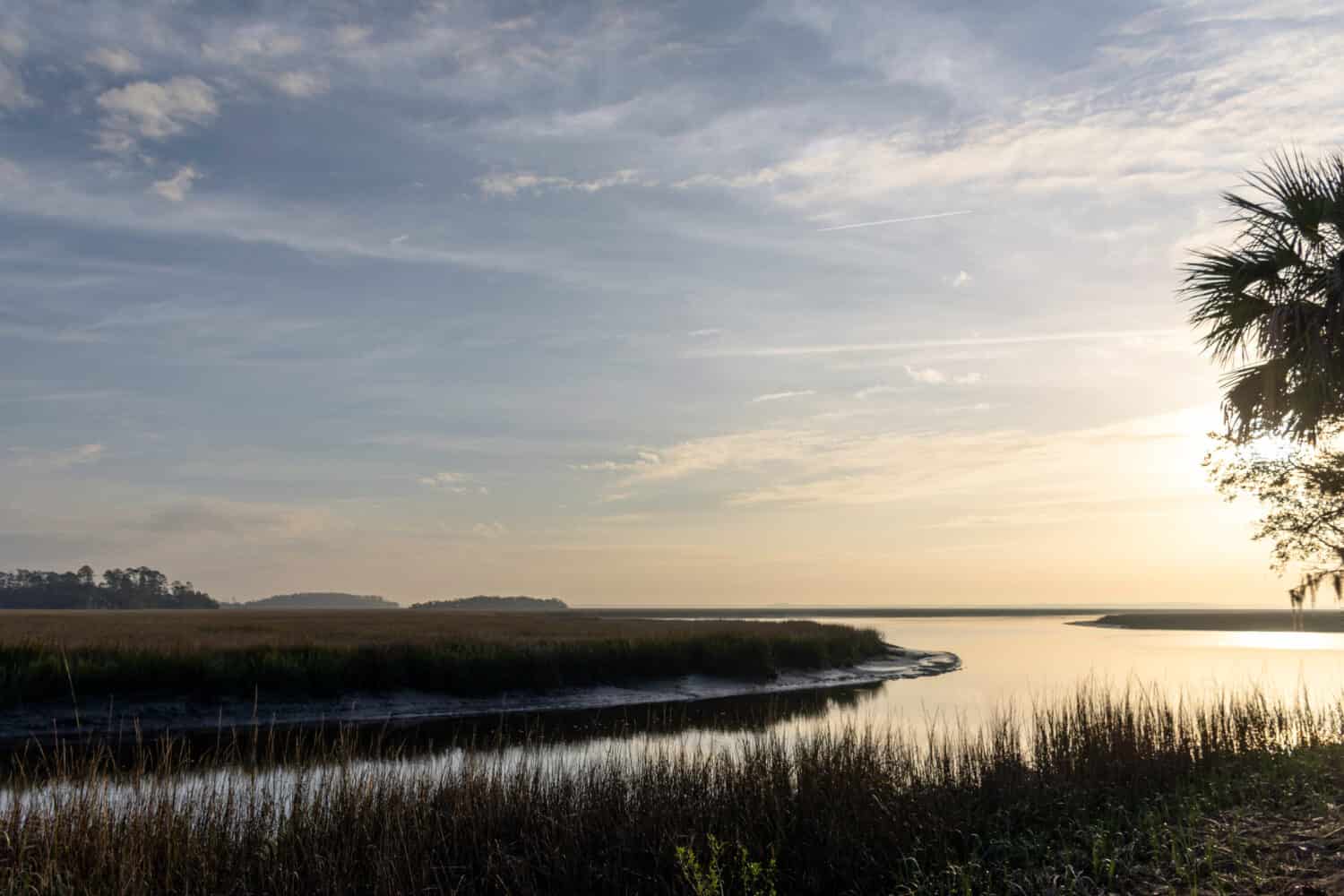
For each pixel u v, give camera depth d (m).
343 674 32.25
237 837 11.39
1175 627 128.75
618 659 39.06
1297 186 11.48
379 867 10.46
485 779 13.34
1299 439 12.22
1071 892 8.72
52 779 11.34
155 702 27.95
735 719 28.12
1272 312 11.25
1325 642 79.94
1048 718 15.80
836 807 12.21
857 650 52.62
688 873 10.44
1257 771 13.12
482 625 64.69
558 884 11.05
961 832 11.31
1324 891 7.44
